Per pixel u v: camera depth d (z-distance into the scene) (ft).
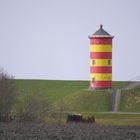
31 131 635.25
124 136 614.34
